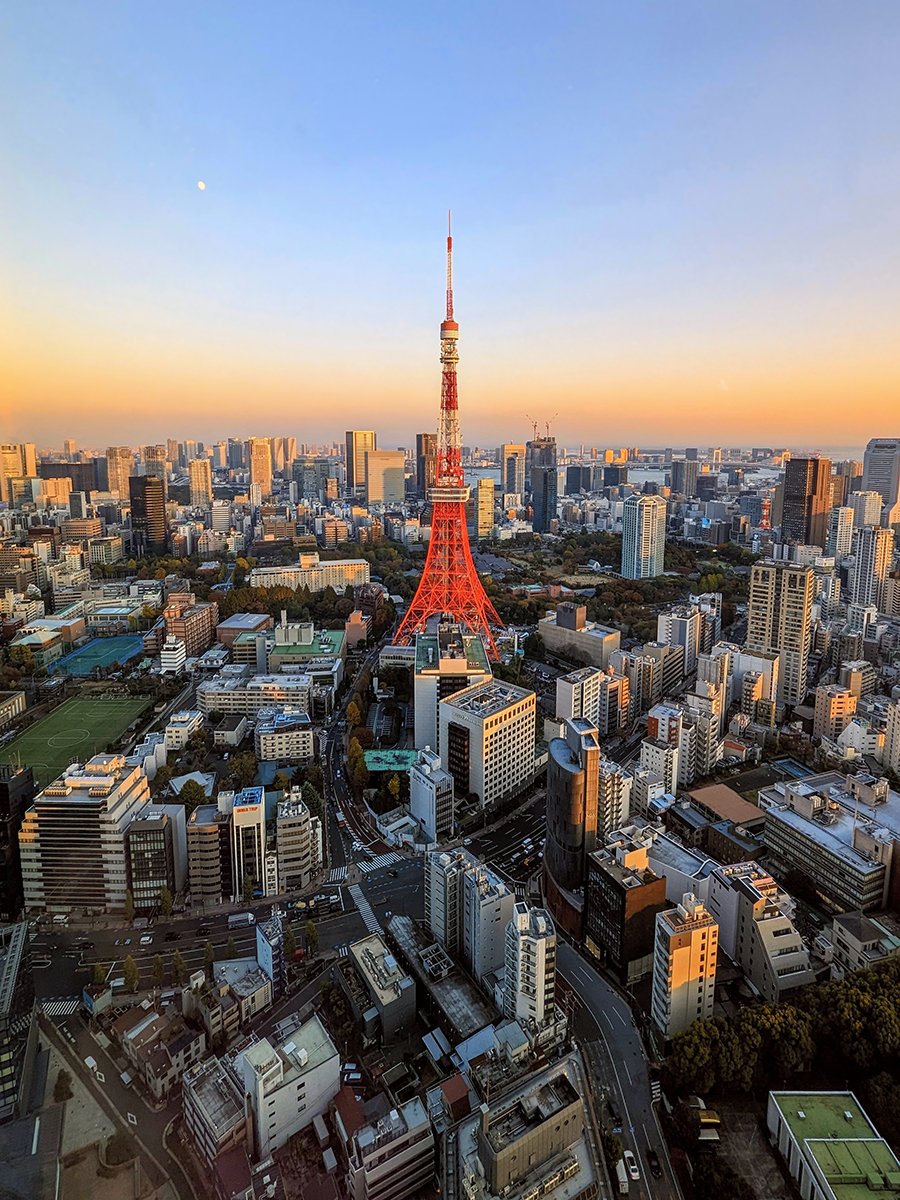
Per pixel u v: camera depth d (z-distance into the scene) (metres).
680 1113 183.50
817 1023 199.50
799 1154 170.25
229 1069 192.00
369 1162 165.25
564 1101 167.12
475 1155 167.00
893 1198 159.25
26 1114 189.88
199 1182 175.50
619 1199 170.50
